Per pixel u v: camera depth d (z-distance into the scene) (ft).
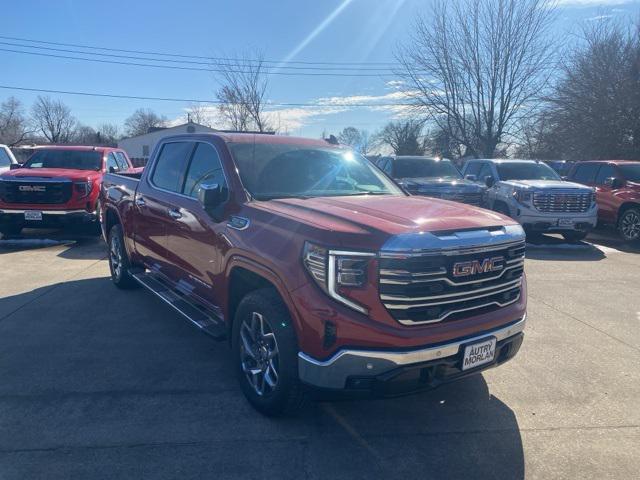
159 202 16.53
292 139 15.71
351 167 15.56
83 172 34.04
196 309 14.64
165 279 16.83
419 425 11.41
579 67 84.17
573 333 17.52
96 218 33.71
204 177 14.56
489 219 11.23
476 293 10.46
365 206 11.67
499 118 97.60
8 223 32.35
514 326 11.18
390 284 9.51
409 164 43.04
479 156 102.94
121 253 20.62
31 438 10.56
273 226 11.15
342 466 9.87
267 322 10.91
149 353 15.06
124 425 11.12
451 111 101.50
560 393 13.05
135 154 220.23
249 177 13.21
